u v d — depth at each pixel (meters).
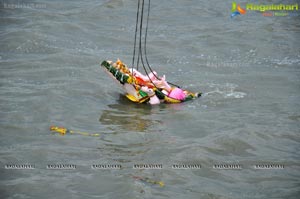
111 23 55.09
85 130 31.81
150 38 51.12
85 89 38.09
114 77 36.31
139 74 36.91
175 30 53.91
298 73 43.22
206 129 32.31
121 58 45.44
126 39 50.59
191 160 28.36
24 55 44.75
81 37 50.47
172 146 29.94
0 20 53.44
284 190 25.83
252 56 47.59
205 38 51.72
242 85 40.28
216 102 36.97
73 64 42.97
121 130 31.95
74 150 29.22
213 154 29.17
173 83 40.41
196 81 41.03
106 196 24.72
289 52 48.59
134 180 26.08
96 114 34.19
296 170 27.84
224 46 49.78
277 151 29.78
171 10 59.88
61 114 33.84
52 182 25.94
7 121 32.34
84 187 25.55
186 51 48.34
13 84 38.34
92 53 46.00
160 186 25.72
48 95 36.28
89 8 59.19
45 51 45.84
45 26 52.03
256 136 31.31
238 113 35.00
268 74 42.75
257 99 37.66
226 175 27.12
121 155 28.83
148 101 36.25
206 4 62.84
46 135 30.88
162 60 45.94
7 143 29.77
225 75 42.50
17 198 24.52
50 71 41.12
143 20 56.38
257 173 27.47
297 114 34.84
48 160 28.11
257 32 53.56
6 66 42.00
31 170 27.05
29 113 33.59
